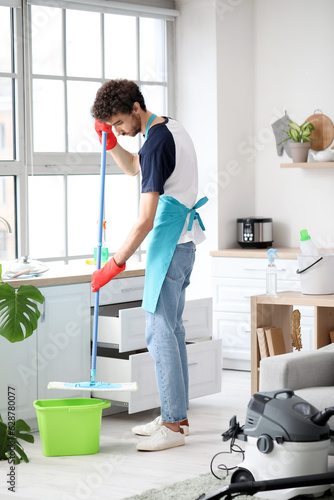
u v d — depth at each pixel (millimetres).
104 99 3521
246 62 5574
